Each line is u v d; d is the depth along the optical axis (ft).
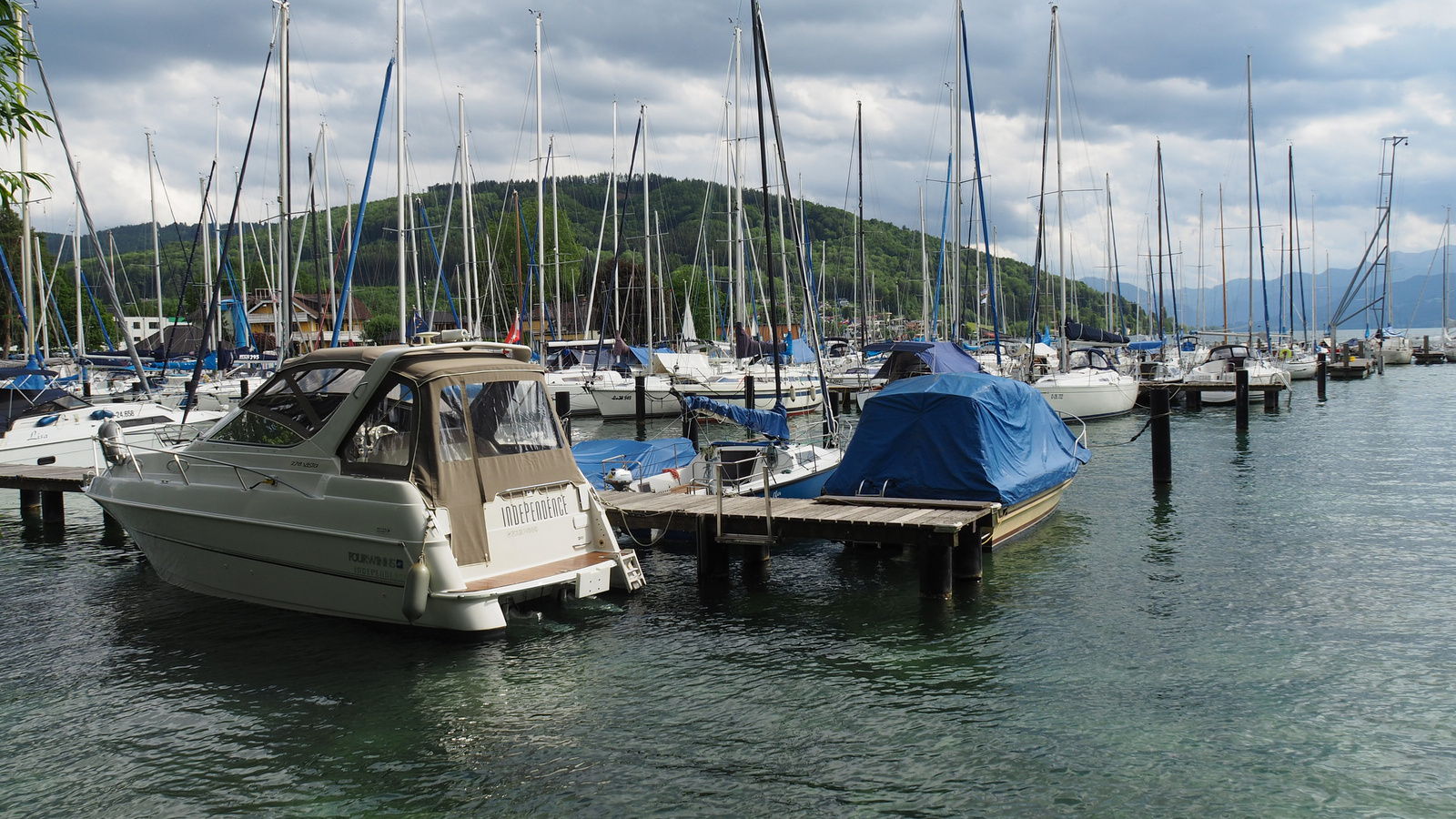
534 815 22.17
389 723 27.09
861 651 32.81
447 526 32.01
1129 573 42.37
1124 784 23.45
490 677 30.37
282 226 74.02
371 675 30.50
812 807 22.40
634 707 28.14
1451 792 23.03
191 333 140.97
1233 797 22.82
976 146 103.86
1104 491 62.95
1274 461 75.36
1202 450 83.25
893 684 29.81
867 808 22.33
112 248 151.84
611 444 57.47
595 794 23.08
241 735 26.43
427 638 33.58
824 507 42.50
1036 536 49.83
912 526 38.29
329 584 34.01
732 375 116.37
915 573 42.55
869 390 100.94
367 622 34.76
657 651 32.81
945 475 45.06
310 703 28.48
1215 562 44.19
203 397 106.01
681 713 27.71
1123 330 220.02
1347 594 39.06
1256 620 35.91
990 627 35.17
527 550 34.86
